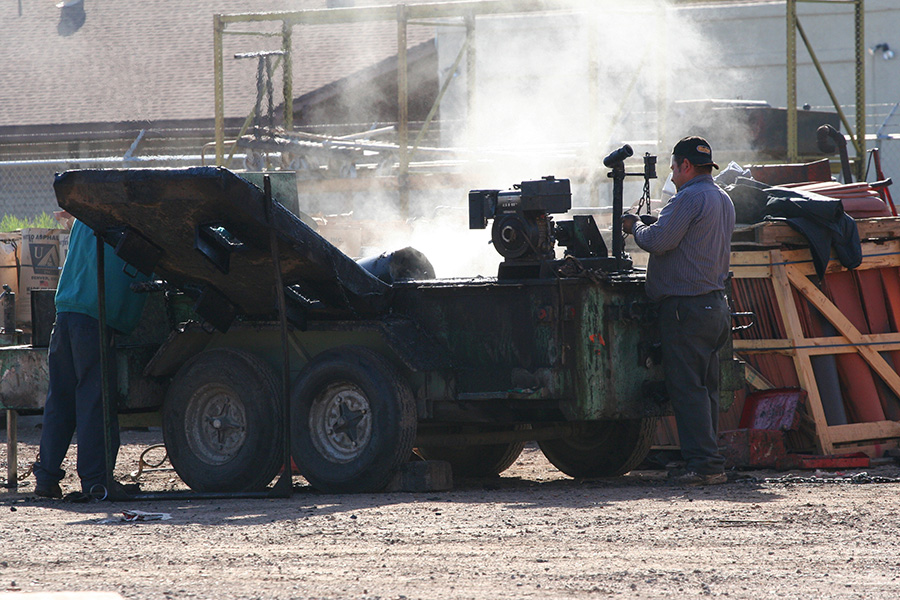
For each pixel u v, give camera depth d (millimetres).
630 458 30391
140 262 26312
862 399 32469
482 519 21219
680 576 16000
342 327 26984
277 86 90688
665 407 27203
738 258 32531
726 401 28781
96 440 27562
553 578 15961
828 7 81625
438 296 26812
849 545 18250
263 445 26750
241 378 26953
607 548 18156
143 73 96125
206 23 102375
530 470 33750
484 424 30125
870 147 66938
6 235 47250
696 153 26203
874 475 28547
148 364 28203
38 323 29969
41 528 21609
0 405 29734
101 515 23672
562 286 25250
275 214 24797
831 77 81875
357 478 26062
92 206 25453
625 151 27297
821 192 34125
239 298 27625
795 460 30406
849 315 32938
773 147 54344
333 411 26812
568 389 25438
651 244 25703
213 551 18484
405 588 15406
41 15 107188
